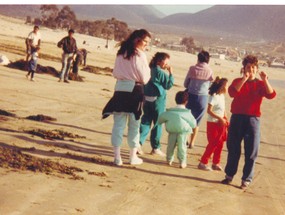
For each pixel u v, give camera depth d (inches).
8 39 2314.2
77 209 292.8
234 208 330.3
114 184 340.5
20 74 885.2
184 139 400.8
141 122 427.2
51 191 310.2
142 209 307.0
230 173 376.8
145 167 389.7
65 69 896.3
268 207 340.8
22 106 565.6
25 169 337.7
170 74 426.6
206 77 468.4
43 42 2792.8
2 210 279.6
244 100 372.2
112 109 382.3
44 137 428.8
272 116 871.1
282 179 414.0
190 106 470.3
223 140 408.5
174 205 319.9
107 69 1422.2
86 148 421.1
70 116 550.3
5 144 386.9
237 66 5910.4
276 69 6825.8
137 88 382.0
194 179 378.6
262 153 511.8
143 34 379.9
